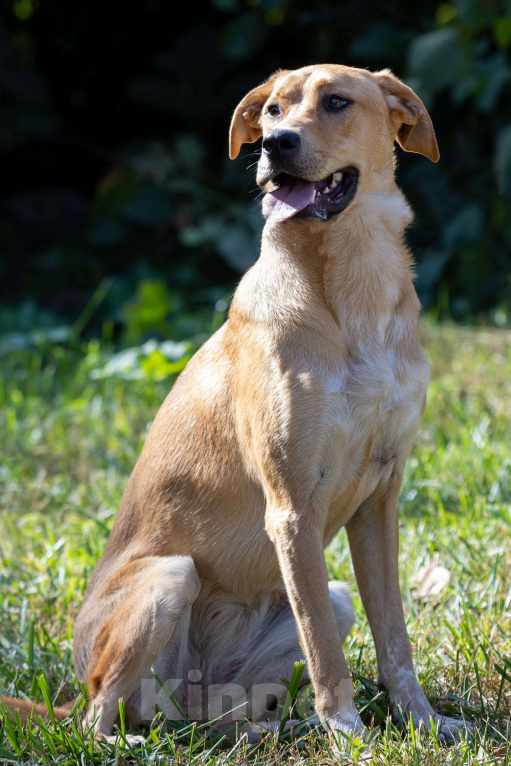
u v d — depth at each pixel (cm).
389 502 456
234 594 476
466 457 720
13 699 431
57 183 1517
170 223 1347
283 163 431
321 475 427
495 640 489
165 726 443
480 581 551
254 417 435
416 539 605
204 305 1238
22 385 1020
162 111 1417
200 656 481
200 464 467
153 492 484
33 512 724
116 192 1332
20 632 530
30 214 1427
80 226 1435
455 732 415
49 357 1109
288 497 425
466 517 627
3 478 784
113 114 1495
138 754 402
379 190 456
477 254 1163
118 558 491
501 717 425
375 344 434
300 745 413
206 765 390
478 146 1254
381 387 428
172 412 492
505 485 667
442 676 468
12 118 1427
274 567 466
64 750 402
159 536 477
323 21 1334
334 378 423
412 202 1241
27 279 1332
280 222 432
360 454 435
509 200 1173
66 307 1289
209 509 465
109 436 855
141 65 1486
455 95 1145
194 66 1391
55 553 637
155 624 436
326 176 437
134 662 436
